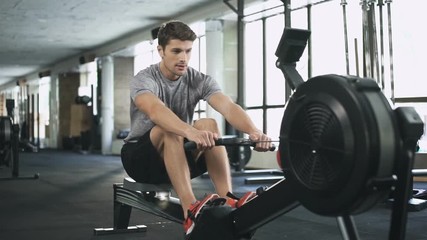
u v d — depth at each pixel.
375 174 0.93
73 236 2.33
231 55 7.23
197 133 1.27
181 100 1.69
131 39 9.14
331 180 0.98
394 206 0.98
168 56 1.56
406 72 5.10
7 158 5.75
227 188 1.49
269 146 1.33
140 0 6.75
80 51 11.09
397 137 0.94
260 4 6.24
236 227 1.32
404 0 5.10
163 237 2.29
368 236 2.31
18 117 15.63
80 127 12.49
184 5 7.04
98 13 7.46
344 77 0.97
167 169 1.46
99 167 6.93
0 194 4.00
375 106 0.93
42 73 14.02
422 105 4.96
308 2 6.08
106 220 2.78
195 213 1.36
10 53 11.30
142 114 1.67
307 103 1.02
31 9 7.16
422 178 5.05
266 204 1.21
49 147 13.79
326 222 2.68
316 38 6.07
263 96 6.96
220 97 1.62
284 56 1.24
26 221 2.76
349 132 0.94
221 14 6.75
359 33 5.42
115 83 10.47
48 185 4.66
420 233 2.39
